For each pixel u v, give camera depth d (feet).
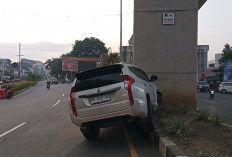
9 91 102.32
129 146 25.58
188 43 38.34
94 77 25.00
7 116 49.60
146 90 26.96
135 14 39.06
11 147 26.27
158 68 38.60
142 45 38.86
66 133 32.91
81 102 24.82
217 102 76.84
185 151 19.67
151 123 26.66
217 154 17.58
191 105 37.96
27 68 495.82
